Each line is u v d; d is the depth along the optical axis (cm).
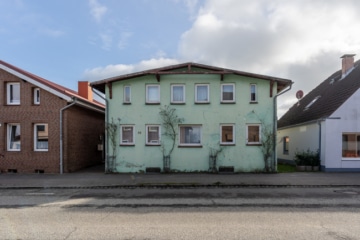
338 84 1891
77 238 502
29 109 1474
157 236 510
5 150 1475
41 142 1502
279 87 1598
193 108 1488
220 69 1475
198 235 515
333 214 656
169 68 1483
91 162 1797
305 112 2005
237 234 519
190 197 866
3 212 693
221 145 1472
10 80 1481
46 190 1019
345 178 1227
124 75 1472
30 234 525
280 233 524
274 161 1456
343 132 1496
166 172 1455
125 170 1479
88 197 878
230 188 1034
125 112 1499
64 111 1471
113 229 552
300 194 909
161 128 1487
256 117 1475
